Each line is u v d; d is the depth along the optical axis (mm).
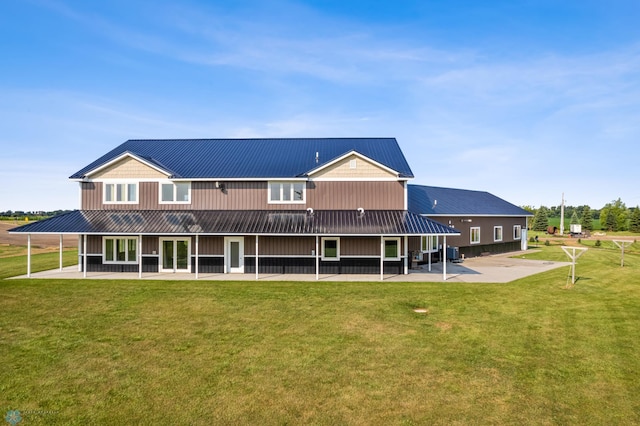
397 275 23781
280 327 13422
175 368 10078
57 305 16406
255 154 28953
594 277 22188
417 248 29234
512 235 40844
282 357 10781
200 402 8367
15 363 10430
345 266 24453
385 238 24500
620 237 65562
